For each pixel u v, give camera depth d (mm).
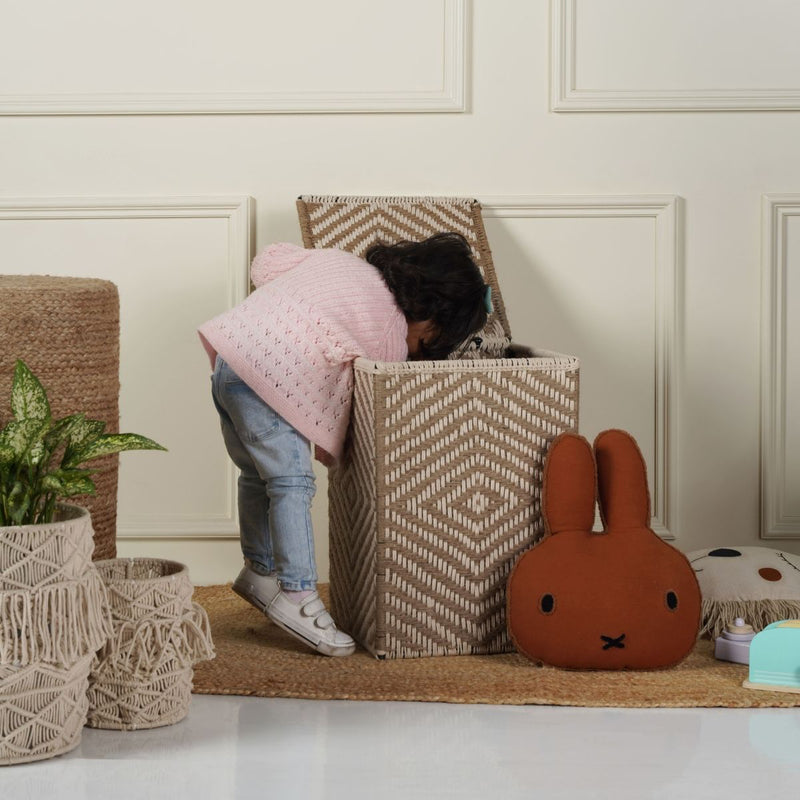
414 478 1865
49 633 1381
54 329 1828
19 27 2404
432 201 2340
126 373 2459
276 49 2414
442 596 1898
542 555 1850
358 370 1891
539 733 1541
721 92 2428
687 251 2471
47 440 1496
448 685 1729
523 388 1906
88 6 2402
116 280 2443
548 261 2461
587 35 2416
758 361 2490
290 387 1869
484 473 1901
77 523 1421
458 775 1390
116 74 2416
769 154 2451
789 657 1718
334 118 2432
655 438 2494
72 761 1430
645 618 1799
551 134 2441
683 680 1769
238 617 2176
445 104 2416
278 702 1673
